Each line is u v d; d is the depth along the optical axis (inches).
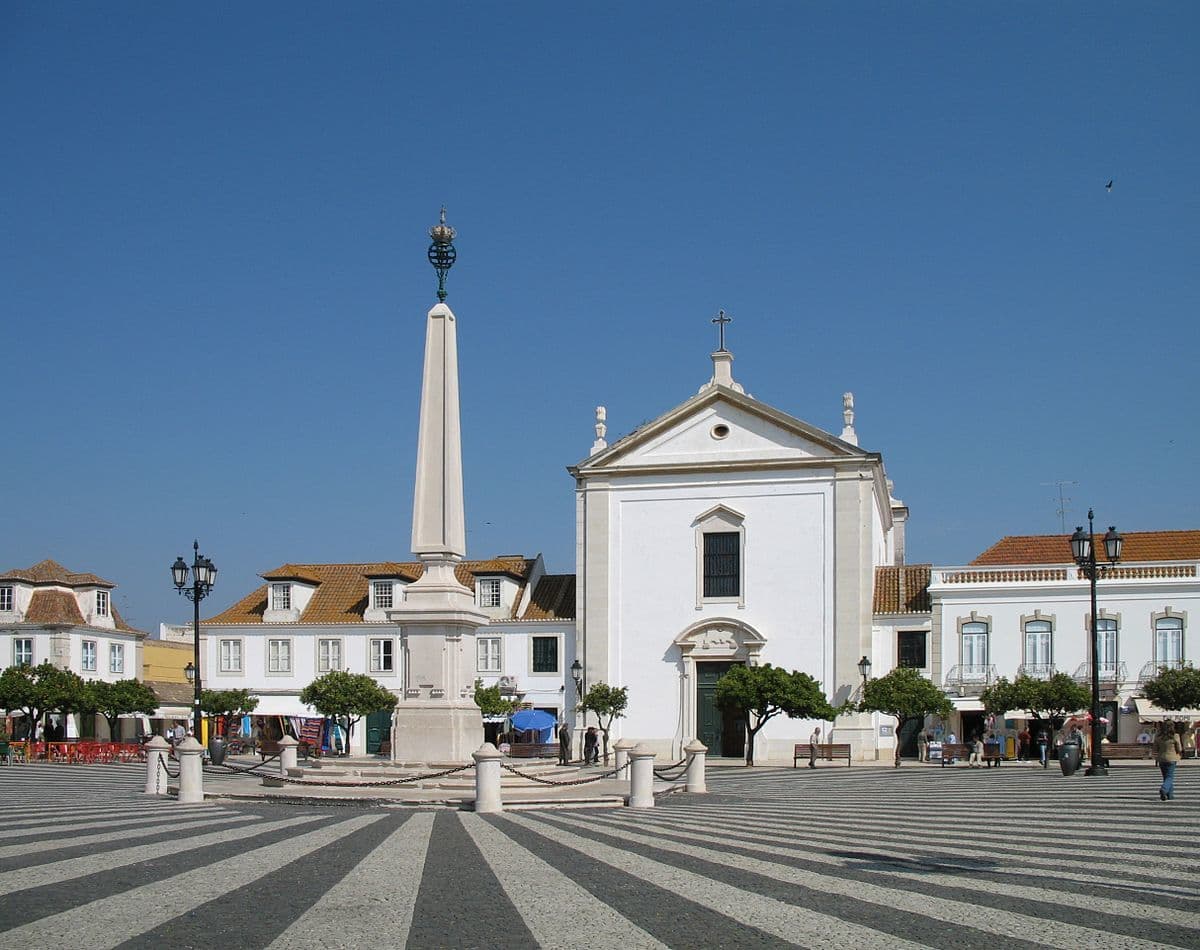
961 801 1123.9
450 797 1049.5
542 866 616.1
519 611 2593.5
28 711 2410.2
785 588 2331.4
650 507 2415.1
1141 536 2551.7
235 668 2684.5
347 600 2716.5
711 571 2377.0
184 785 1109.7
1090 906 478.3
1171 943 404.5
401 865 620.4
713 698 2348.7
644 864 622.8
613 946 406.3
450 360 1229.7
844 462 2325.3
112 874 578.6
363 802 1052.5
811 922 446.9
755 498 2365.9
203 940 418.3
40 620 2608.3
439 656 1190.9
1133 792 1225.4
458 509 1222.9
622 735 2370.8
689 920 454.0
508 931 434.6
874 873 581.3
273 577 2694.4
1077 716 2207.2
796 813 985.5
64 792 1258.6
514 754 1733.5
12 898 503.2
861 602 2288.4
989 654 2293.3
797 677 2113.7
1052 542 2623.0
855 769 1971.0
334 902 498.9
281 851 682.2
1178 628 2215.8
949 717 2303.2
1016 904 483.8
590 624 2411.4
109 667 2731.3
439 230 1251.2
